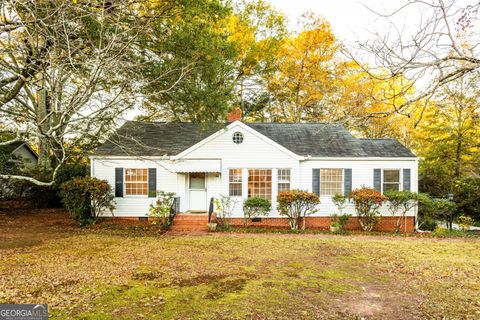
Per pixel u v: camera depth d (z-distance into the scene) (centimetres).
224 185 1730
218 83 1605
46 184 672
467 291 718
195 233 1455
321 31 2720
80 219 1562
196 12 1377
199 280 772
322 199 1759
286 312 589
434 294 698
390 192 1716
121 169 1720
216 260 965
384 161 1780
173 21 1350
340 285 751
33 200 2145
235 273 834
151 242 1222
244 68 3073
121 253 1030
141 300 638
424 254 1084
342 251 1119
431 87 480
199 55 1288
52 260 925
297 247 1177
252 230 1534
